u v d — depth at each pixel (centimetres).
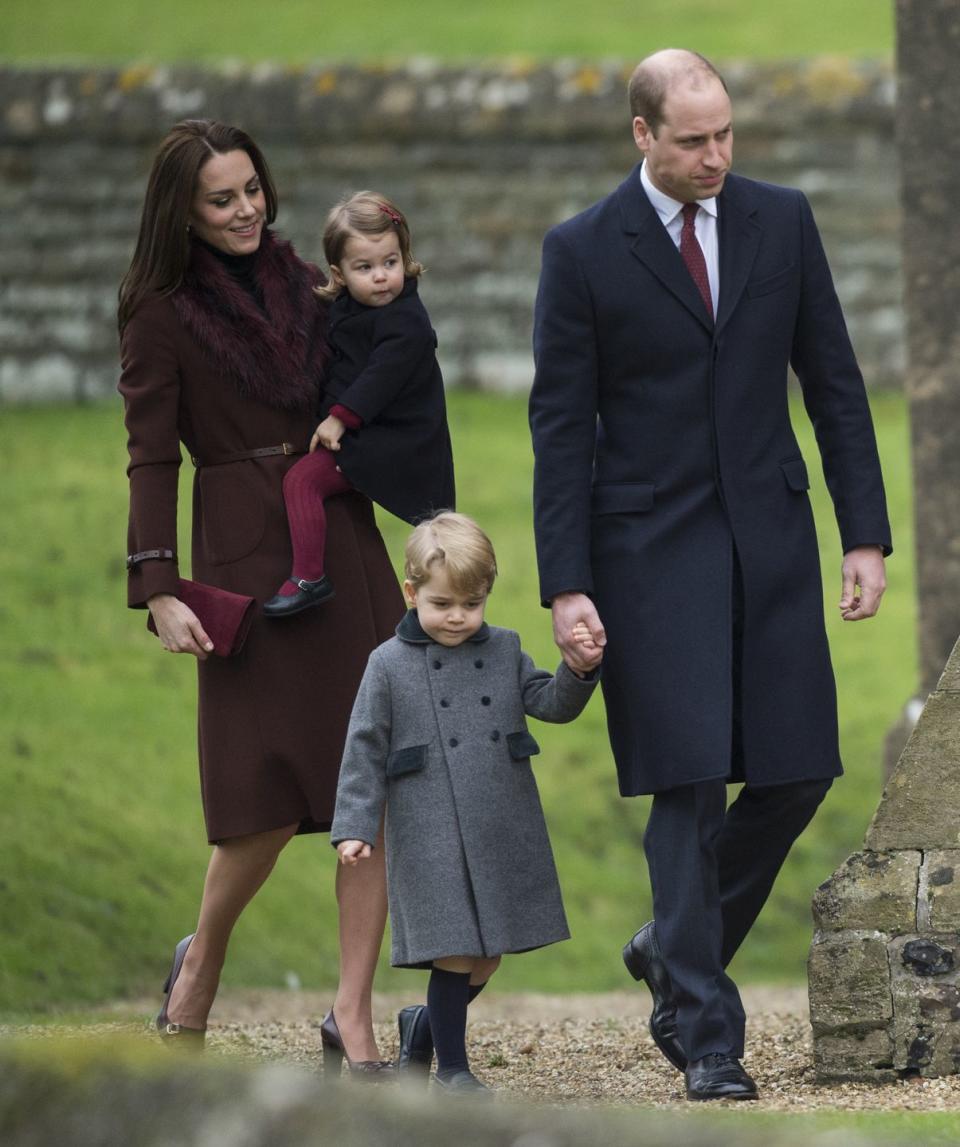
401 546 4703
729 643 1688
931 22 2967
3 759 3491
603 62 5516
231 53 7581
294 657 1823
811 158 5416
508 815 1683
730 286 1731
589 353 1738
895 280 5403
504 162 5506
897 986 1678
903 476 4984
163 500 1812
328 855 3516
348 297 1884
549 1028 2262
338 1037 1798
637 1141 863
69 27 7906
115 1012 2506
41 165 5522
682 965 1681
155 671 4122
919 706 2998
